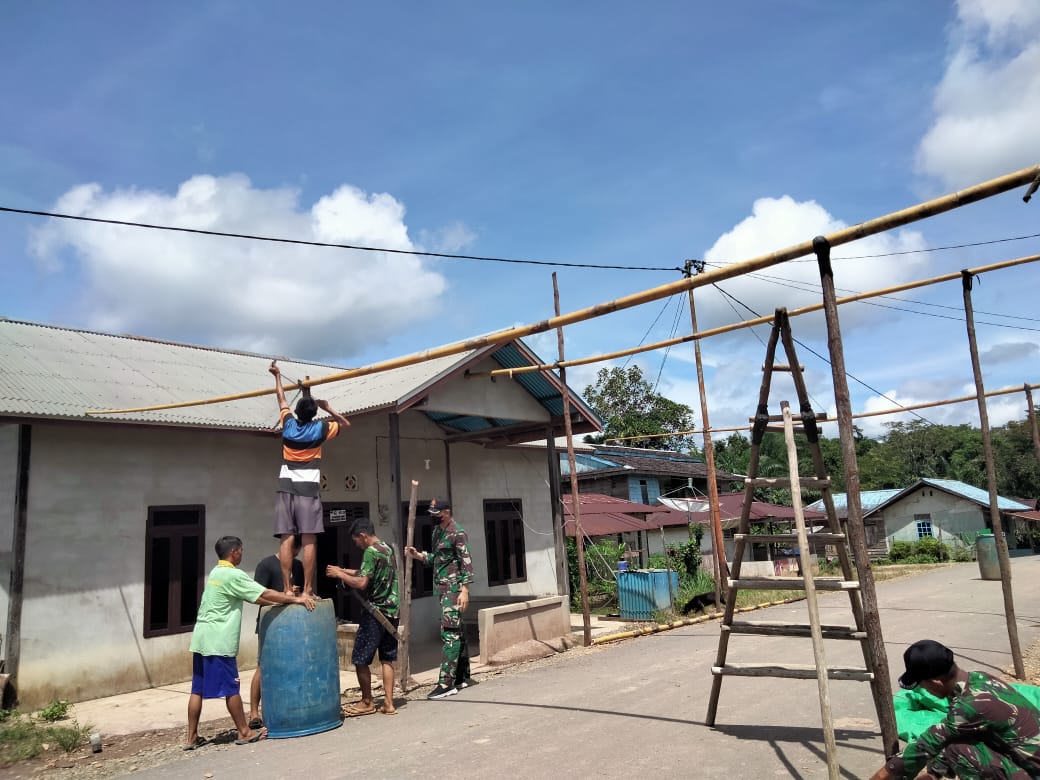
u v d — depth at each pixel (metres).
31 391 9.77
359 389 12.73
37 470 9.62
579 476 29.17
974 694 3.69
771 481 5.79
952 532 41.50
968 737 3.69
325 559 13.56
